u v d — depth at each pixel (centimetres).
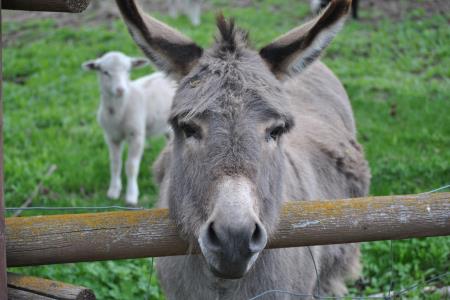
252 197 315
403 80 1307
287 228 351
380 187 854
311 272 475
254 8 1908
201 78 350
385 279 659
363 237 351
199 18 1811
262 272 407
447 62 1398
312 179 510
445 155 958
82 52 1503
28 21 1788
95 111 1192
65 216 333
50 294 314
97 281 635
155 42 375
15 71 1397
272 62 383
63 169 951
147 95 1023
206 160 328
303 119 577
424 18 1705
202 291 412
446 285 649
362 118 1113
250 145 325
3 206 304
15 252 322
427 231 351
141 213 348
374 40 1540
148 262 680
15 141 1041
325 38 377
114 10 1861
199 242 322
